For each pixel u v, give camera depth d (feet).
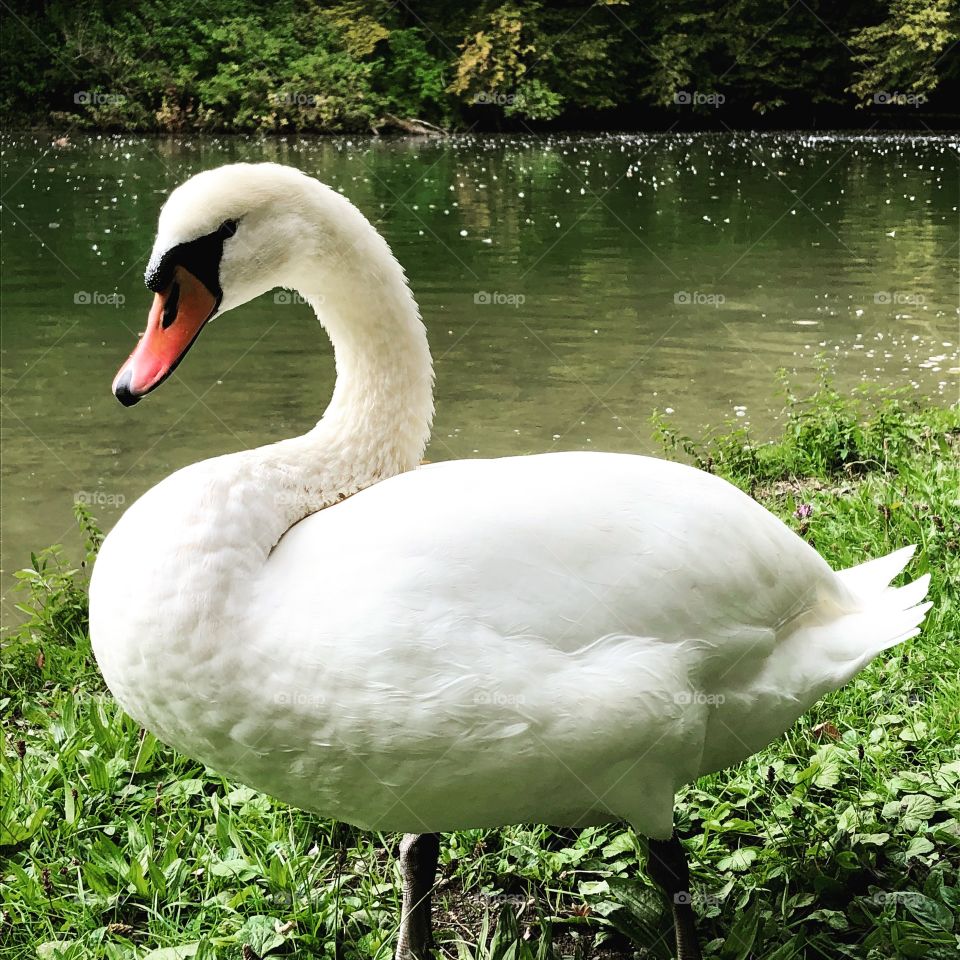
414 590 7.84
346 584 7.91
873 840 10.57
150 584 8.00
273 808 11.51
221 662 7.90
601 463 9.01
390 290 9.47
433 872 9.70
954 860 10.58
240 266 9.16
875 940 9.49
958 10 85.71
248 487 8.34
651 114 92.32
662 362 28.91
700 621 8.54
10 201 52.37
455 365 28.81
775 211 52.60
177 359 9.04
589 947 10.14
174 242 9.02
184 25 84.53
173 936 9.96
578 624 8.08
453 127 88.33
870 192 58.23
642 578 8.36
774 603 9.06
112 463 22.06
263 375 27.73
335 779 8.17
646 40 90.84
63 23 82.64
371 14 88.17
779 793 11.51
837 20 89.92
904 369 28.19
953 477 17.74
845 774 11.49
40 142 75.61
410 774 8.02
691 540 8.64
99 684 14.01
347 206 9.42
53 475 21.48
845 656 9.52
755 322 32.83
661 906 10.02
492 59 86.89
